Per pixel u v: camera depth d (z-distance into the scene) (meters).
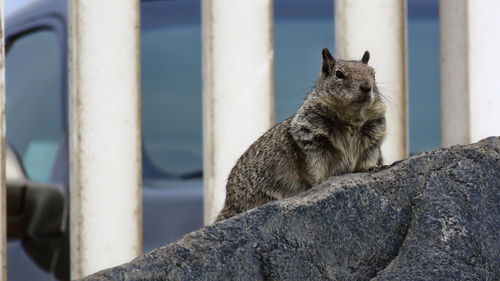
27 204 16.00
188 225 15.83
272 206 6.82
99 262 12.45
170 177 15.99
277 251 6.62
